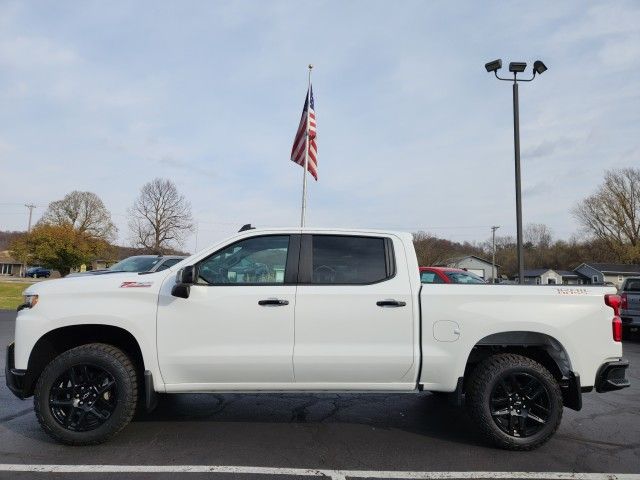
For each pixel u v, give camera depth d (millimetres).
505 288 4574
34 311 4414
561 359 4664
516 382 4508
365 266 4660
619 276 65125
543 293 4555
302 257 4648
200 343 4410
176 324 4406
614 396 6652
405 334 4473
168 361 4391
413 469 4012
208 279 4582
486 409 4430
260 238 4723
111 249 70438
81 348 4418
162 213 72125
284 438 4703
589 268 68188
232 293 4465
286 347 4422
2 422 5082
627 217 65250
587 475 3930
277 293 4473
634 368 8844
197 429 4926
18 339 4379
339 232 4766
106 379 4438
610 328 4602
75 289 4488
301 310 4445
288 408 5754
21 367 4359
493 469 4035
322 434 4844
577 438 4828
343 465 4070
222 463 4059
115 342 4809
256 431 4895
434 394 6555
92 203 77188
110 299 4445
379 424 5195
